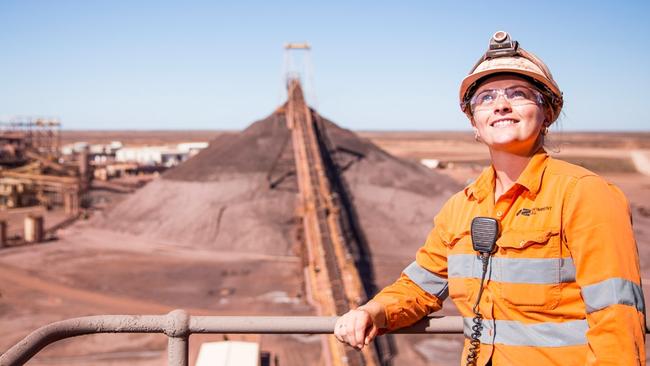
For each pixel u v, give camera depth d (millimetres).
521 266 2785
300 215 61094
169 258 69688
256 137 106562
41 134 135500
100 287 54719
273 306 48562
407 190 94188
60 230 85125
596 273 2604
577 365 2693
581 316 2723
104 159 172500
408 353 36531
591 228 2645
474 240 2926
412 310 3369
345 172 95750
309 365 31984
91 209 104438
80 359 34312
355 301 39406
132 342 37156
